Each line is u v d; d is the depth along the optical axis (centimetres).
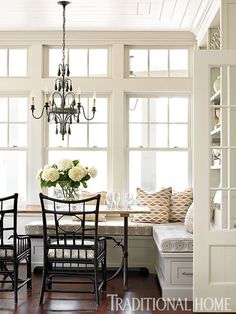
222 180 446
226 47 486
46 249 460
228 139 441
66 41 664
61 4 548
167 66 671
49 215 657
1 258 461
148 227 601
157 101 677
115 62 663
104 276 509
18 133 676
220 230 435
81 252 463
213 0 516
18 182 679
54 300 472
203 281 432
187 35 662
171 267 479
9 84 663
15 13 581
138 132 679
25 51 674
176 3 546
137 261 609
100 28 646
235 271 434
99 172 677
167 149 675
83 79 665
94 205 633
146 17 598
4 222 651
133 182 679
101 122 677
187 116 676
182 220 638
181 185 678
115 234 600
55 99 675
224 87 452
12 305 454
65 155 679
